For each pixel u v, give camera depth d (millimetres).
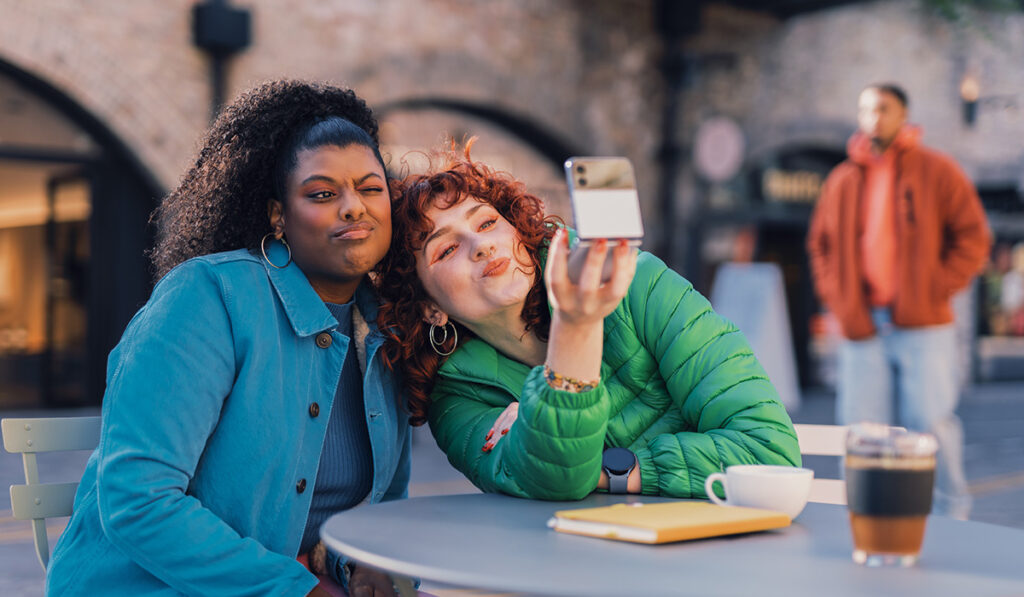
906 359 4672
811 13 13141
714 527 1443
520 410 1731
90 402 9766
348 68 9914
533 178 11727
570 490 1751
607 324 2021
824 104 13680
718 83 12773
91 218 9469
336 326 1936
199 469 1807
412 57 10297
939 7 13602
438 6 10469
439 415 2088
